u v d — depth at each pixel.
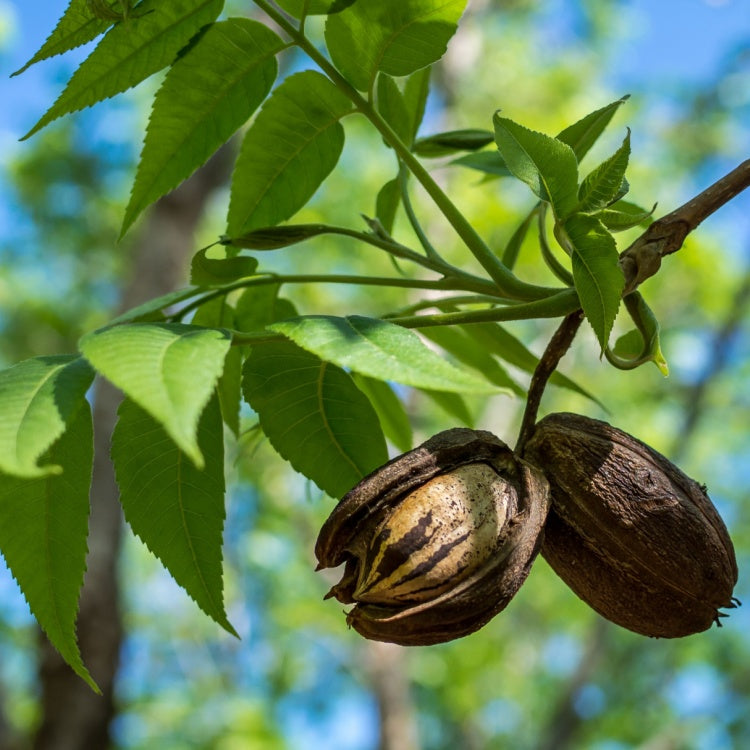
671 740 2.13
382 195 0.45
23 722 1.42
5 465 0.34
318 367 0.41
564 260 0.94
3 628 1.58
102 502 0.89
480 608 0.37
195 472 0.39
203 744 1.78
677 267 1.78
